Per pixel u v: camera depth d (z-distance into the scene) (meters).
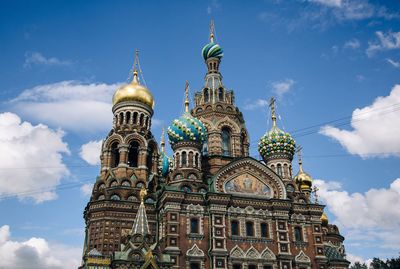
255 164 57.19
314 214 56.81
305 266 53.34
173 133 59.81
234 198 53.91
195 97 71.75
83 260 55.19
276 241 53.25
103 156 62.06
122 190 57.53
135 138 62.91
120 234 54.50
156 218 56.09
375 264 98.19
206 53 75.19
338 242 74.69
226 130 67.88
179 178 56.81
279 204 54.91
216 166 62.69
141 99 66.44
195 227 51.75
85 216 60.22
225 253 50.06
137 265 45.28
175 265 48.38
